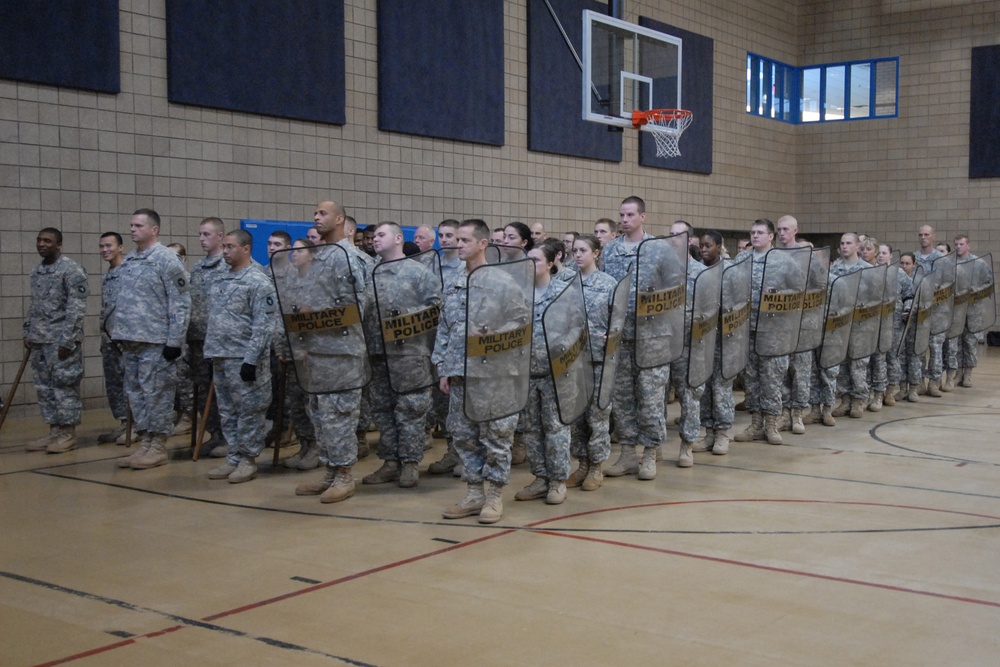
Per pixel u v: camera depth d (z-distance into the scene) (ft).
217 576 14.58
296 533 17.10
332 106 38.40
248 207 35.96
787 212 67.82
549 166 49.21
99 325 32.48
